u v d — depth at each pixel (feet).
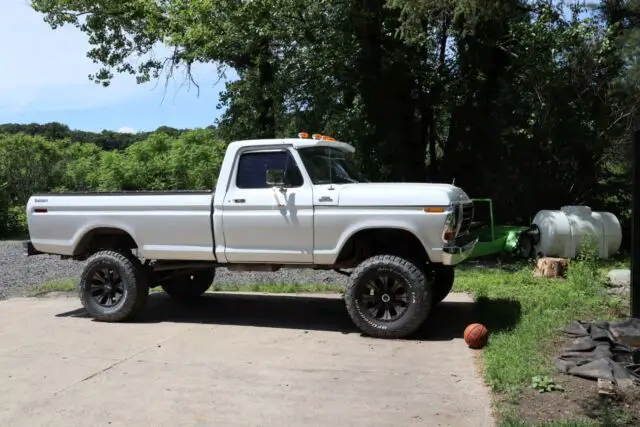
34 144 85.76
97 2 55.06
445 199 21.57
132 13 54.24
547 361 18.48
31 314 27.68
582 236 40.04
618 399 15.42
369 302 22.61
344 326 24.49
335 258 22.80
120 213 25.59
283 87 52.34
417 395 16.51
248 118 57.47
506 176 49.11
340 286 32.42
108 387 17.56
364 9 49.37
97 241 27.35
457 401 16.01
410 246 23.70
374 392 16.81
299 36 50.72
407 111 54.39
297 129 53.57
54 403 16.37
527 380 16.97
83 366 19.54
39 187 84.79
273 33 48.47
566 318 23.72
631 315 19.60
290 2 47.09
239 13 46.37
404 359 19.77
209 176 80.53
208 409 15.80
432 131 57.26
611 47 41.57
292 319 25.86
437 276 26.40
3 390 17.42
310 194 22.95
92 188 85.35
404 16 41.50
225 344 21.95
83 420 15.21
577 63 44.19
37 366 19.61
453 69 53.16
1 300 31.53
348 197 22.44
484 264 41.04
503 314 24.62
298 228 23.08
